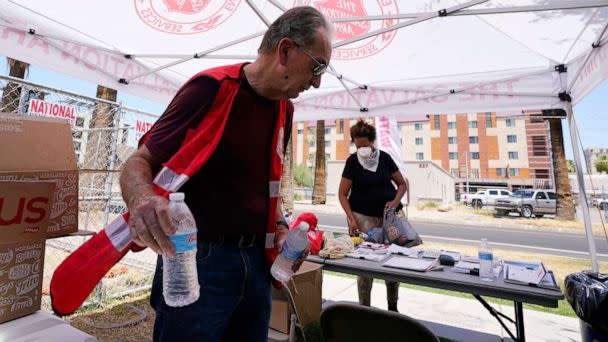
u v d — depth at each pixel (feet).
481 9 7.23
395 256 8.12
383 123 19.58
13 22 7.73
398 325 3.66
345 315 4.07
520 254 24.77
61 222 4.47
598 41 7.81
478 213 71.41
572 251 27.35
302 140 165.99
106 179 12.53
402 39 10.15
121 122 12.52
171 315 3.16
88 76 9.52
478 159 143.54
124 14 8.52
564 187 48.93
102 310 10.51
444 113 12.41
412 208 81.61
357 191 10.29
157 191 2.87
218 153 3.44
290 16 3.57
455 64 11.41
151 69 10.66
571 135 10.30
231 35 10.01
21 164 4.10
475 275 6.49
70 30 8.93
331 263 7.55
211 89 3.34
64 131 4.73
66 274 3.15
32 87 9.57
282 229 4.57
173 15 8.80
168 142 3.08
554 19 8.41
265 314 3.90
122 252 3.21
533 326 9.89
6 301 3.68
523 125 139.85
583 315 5.53
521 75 11.08
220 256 3.38
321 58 3.56
